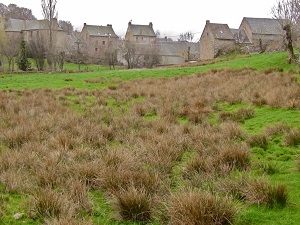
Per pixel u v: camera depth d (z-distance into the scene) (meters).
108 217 4.22
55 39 54.84
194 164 5.48
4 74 42.09
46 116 9.93
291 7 21.59
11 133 7.64
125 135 7.89
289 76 15.27
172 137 7.14
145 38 90.50
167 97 13.65
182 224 3.61
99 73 30.66
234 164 5.40
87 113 11.19
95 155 6.30
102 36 88.62
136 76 26.17
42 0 48.09
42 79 26.78
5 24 81.44
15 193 4.97
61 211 4.13
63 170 5.41
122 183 4.80
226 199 3.96
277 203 4.16
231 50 50.94
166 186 4.73
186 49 83.75
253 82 15.37
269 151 6.43
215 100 12.64
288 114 9.24
